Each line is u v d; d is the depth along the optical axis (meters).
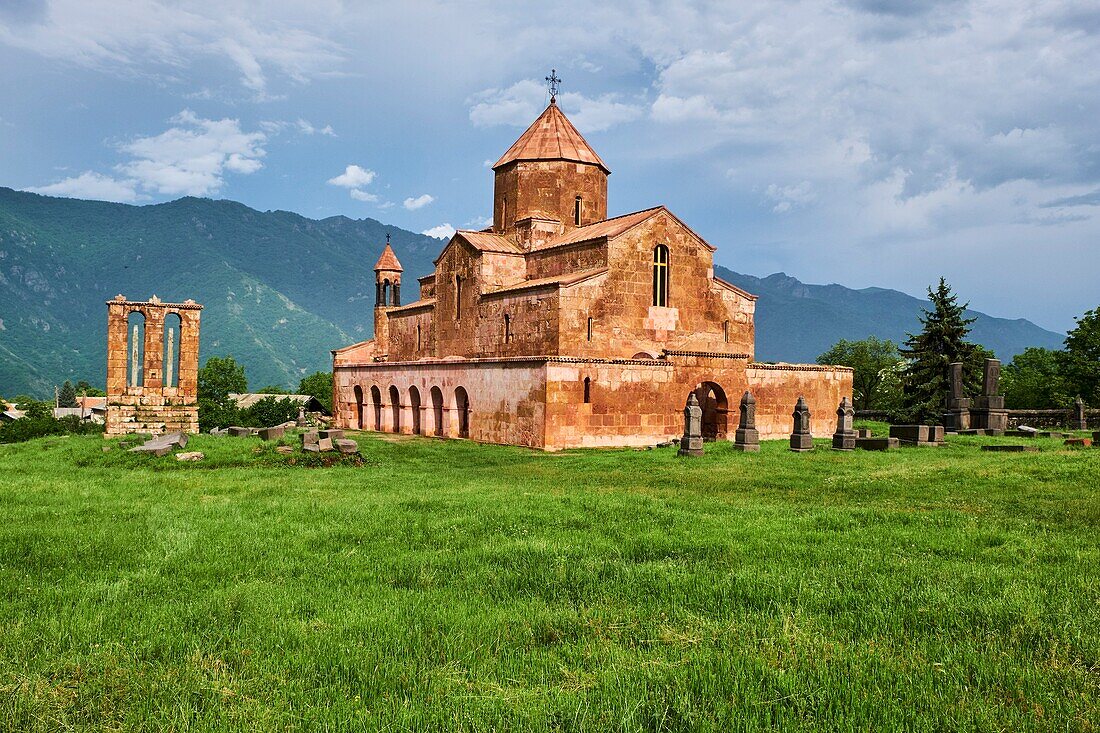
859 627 7.84
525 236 47.97
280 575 10.15
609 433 36.97
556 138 49.28
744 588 9.09
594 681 6.49
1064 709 5.91
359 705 6.10
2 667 6.80
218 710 6.02
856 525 13.41
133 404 32.56
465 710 5.97
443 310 50.56
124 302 32.53
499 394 39.19
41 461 25.97
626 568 10.06
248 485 19.98
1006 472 20.73
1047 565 10.26
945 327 58.59
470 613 8.38
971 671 6.64
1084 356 63.47
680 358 39.16
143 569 10.31
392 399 51.31
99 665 6.84
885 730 5.60
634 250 41.88
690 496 18.05
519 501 16.44
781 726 5.72
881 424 48.22
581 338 40.09
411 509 15.55
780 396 43.94
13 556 11.02
